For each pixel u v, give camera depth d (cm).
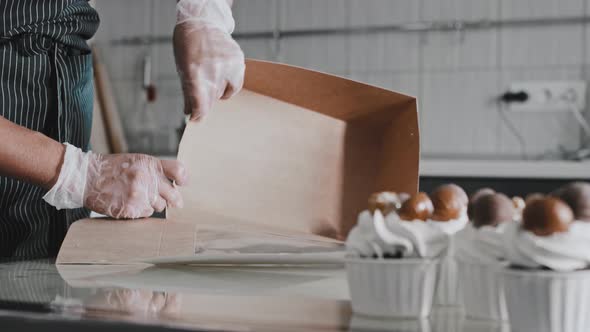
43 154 100
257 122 118
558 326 46
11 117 116
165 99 321
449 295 61
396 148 109
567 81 279
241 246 96
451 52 290
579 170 212
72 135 125
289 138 118
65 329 48
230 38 112
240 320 48
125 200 102
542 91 280
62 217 122
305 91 115
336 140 117
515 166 217
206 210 112
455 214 60
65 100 122
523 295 46
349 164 115
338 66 303
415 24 293
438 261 53
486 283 53
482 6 287
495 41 286
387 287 52
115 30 325
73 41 124
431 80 292
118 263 92
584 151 271
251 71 114
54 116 121
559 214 46
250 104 118
